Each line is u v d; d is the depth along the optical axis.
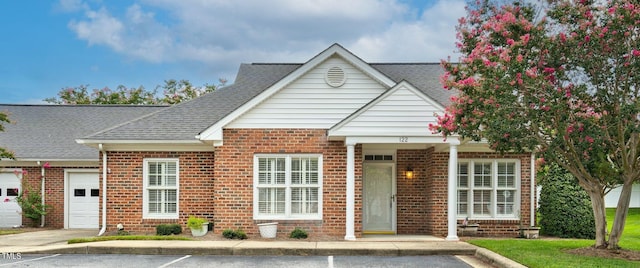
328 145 16.59
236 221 16.53
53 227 21.42
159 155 17.62
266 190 16.67
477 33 12.65
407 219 17.86
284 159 16.72
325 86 16.75
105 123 23.89
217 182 16.61
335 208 16.50
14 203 21.69
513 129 11.55
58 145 21.94
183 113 18.81
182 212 17.50
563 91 11.44
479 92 12.03
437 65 21.25
